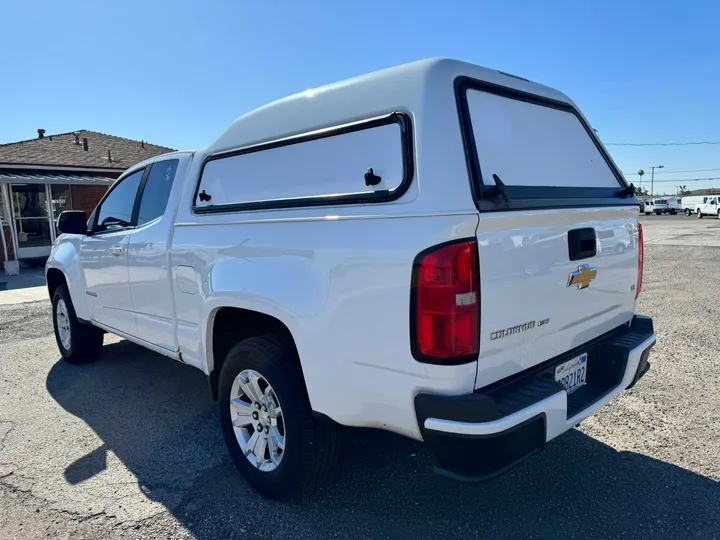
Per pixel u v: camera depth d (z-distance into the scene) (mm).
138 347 5922
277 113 2748
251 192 2848
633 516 2543
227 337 3186
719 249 15258
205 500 2799
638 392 4051
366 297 2154
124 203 4152
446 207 1967
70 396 4395
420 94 2119
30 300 9484
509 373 2195
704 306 7066
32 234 16281
